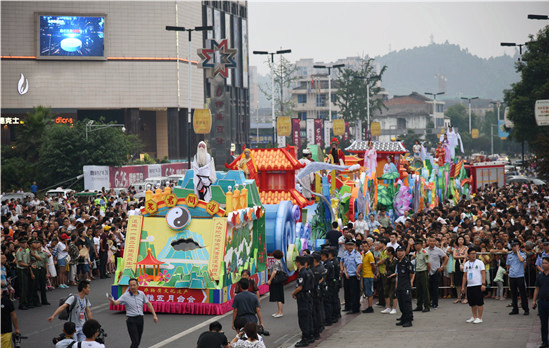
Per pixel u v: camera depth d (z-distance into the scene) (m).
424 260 22.59
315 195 33.31
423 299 22.77
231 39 146.62
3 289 22.17
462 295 24.64
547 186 55.09
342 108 156.50
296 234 30.39
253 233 26.34
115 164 82.38
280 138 87.12
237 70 147.12
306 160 33.81
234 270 24.38
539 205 38.94
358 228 32.31
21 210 41.41
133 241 23.98
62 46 126.44
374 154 42.00
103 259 32.81
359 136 106.12
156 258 23.72
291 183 31.22
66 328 14.77
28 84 125.94
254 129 181.88
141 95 130.25
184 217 23.66
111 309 24.39
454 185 63.22
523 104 82.31
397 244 23.08
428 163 56.16
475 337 18.58
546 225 26.58
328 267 21.44
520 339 18.05
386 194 44.00
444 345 17.80
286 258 28.44
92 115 134.38
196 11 136.50
